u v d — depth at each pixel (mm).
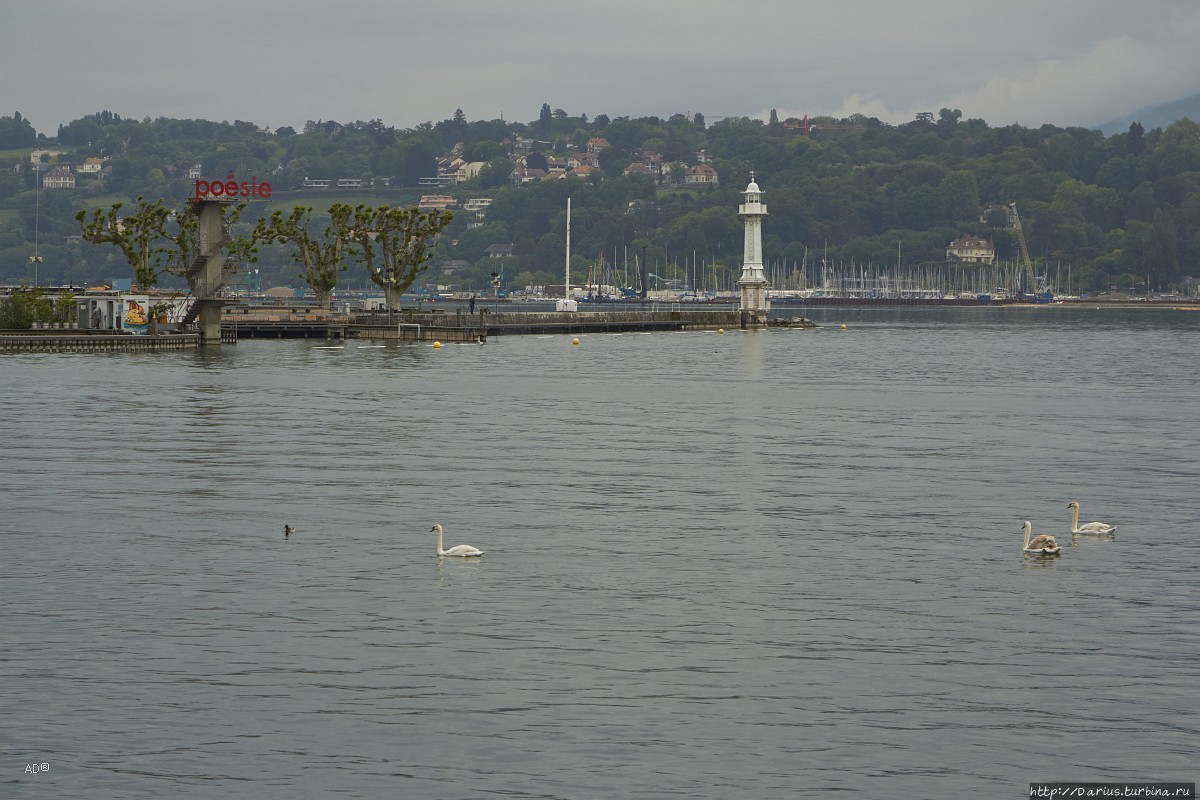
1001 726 35688
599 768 33062
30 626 42500
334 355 172500
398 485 67875
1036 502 65750
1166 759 33906
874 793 32094
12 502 62125
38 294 184750
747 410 109562
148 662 39375
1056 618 44750
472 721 35531
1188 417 107688
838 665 39875
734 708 36562
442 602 45656
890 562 52156
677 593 47188
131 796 31547
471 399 114625
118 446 80500
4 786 31875
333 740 34375
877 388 135625
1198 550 54938
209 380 127938
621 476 71812
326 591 46844
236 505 62000
